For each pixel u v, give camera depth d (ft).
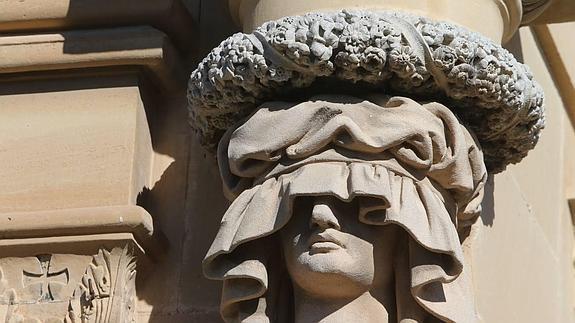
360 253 14.85
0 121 17.26
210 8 17.84
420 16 15.37
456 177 15.23
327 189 14.67
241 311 15.19
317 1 15.79
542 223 20.18
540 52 21.17
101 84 17.28
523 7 17.67
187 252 16.71
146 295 16.57
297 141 14.99
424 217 14.87
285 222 14.78
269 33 15.20
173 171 17.10
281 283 15.31
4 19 17.44
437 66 15.14
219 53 15.52
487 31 16.35
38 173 16.93
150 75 17.31
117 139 16.96
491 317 17.35
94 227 16.35
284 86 15.31
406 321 14.94
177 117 17.35
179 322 16.43
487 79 15.34
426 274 14.83
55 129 17.13
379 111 15.05
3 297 16.44
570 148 21.90
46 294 16.39
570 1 18.06
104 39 17.22
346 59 14.94
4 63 17.30
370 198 14.79
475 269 16.99
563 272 20.80
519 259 18.89
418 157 15.01
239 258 15.11
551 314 19.90
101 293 16.21
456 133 15.19
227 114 15.80
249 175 15.29
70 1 17.42
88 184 16.78
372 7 15.66
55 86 17.35
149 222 16.42
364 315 14.93
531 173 20.04
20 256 16.56
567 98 21.93
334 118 14.93
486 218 17.79
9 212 16.78
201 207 16.89
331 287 14.84
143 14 17.30
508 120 15.90
